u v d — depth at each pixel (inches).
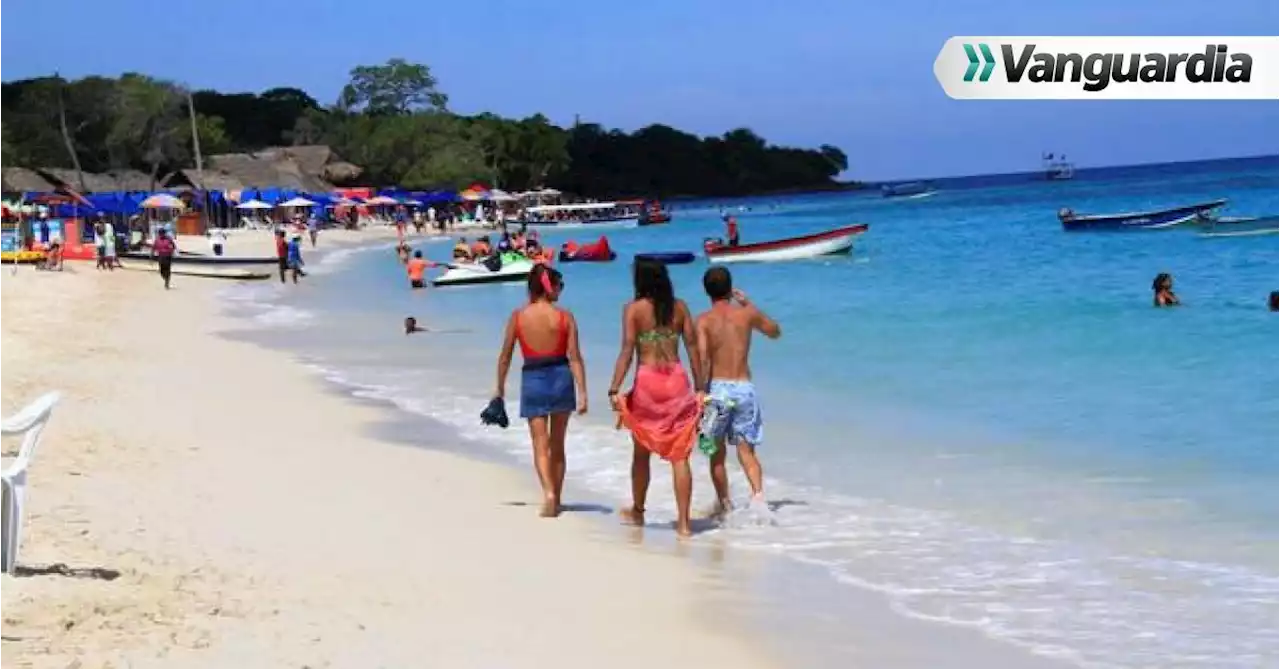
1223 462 422.0
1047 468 425.4
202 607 259.3
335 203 3791.8
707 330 366.6
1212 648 250.2
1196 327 784.3
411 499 398.0
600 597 287.9
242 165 4227.4
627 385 639.1
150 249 1963.6
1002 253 1710.1
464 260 1694.1
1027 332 805.2
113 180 3555.6
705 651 250.7
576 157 7126.0
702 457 464.1
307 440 504.7
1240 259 1403.8
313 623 253.9
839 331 862.5
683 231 3518.7
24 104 4023.1
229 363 775.7
